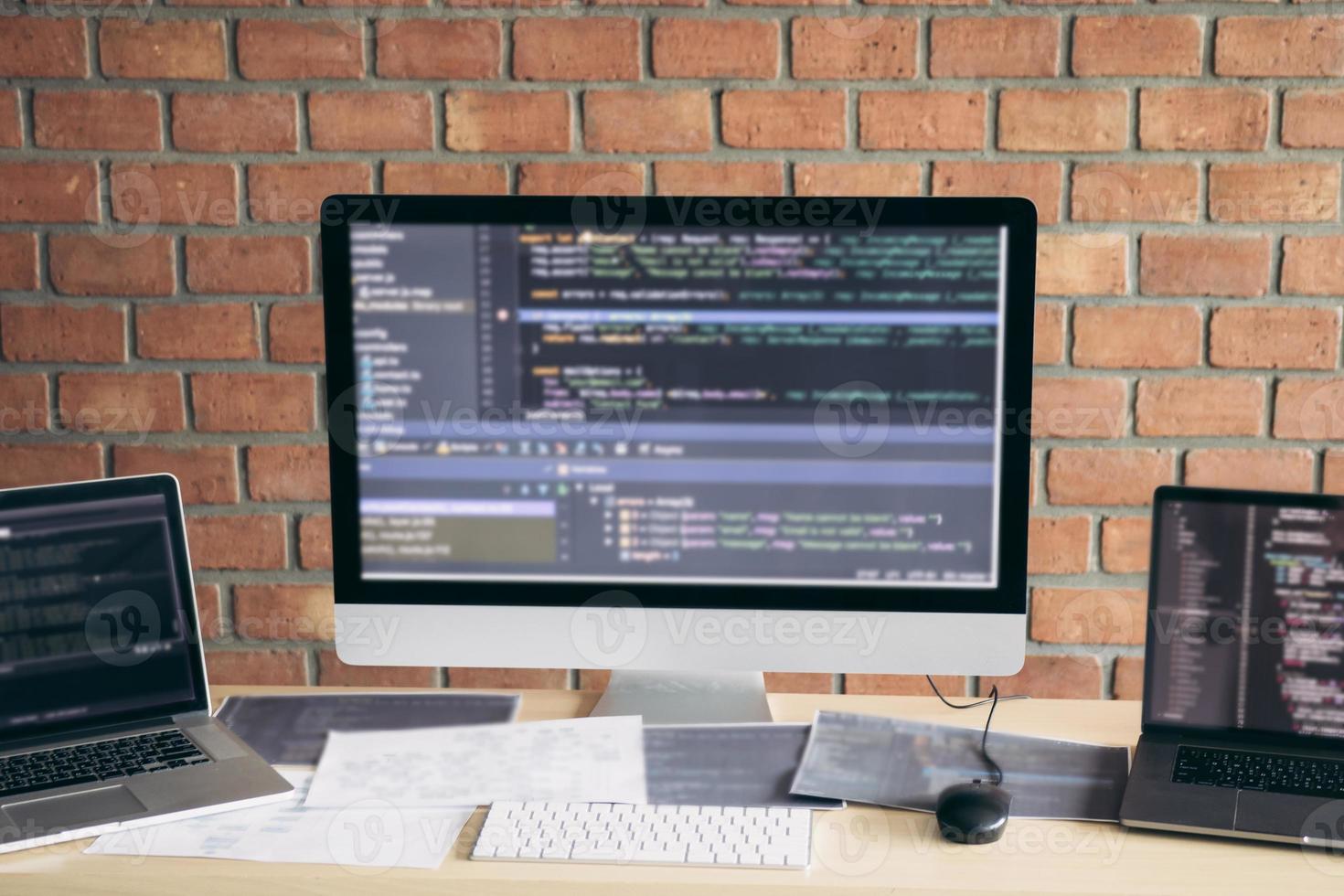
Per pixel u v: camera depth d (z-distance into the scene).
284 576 1.48
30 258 1.43
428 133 1.40
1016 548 1.16
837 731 1.19
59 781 1.07
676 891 0.93
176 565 1.20
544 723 1.21
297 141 1.41
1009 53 1.37
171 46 1.39
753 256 1.14
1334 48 1.35
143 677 1.18
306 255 1.43
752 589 1.18
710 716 1.23
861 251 1.13
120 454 1.46
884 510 1.17
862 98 1.38
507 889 0.94
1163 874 0.94
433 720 1.24
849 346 1.15
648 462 1.17
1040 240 1.40
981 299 1.13
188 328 1.44
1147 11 1.35
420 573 1.20
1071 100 1.37
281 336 1.44
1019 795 1.07
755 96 1.38
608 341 1.16
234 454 1.46
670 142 1.39
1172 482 1.43
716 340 1.16
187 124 1.40
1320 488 1.41
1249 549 1.11
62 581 1.16
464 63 1.39
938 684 1.47
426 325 1.16
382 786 1.09
